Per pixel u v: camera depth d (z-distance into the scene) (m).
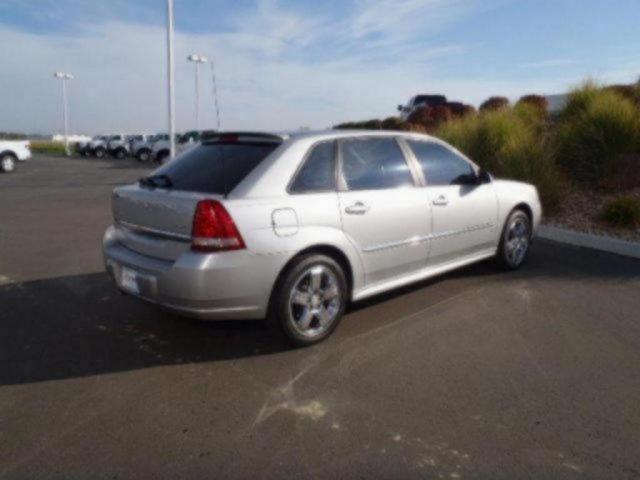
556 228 7.75
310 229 3.92
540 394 3.37
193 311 3.63
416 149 4.95
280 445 2.85
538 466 2.67
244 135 4.20
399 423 3.05
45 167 27.72
